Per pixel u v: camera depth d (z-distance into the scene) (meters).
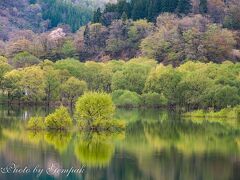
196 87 153.12
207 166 72.88
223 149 86.81
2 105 169.00
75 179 64.19
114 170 69.00
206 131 110.75
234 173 68.81
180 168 71.31
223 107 147.75
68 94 170.38
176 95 158.25
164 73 163.75
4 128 104.44
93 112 103.81
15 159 73.81
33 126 102.50
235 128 116.88
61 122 102.62
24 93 170.75
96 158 75.94
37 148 82.06
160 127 116.31
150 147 87.25
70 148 83.00
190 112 150.88
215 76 163.88
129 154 80.06
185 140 96.31
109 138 95.31
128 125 118.88
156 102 164.62
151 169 70.06
